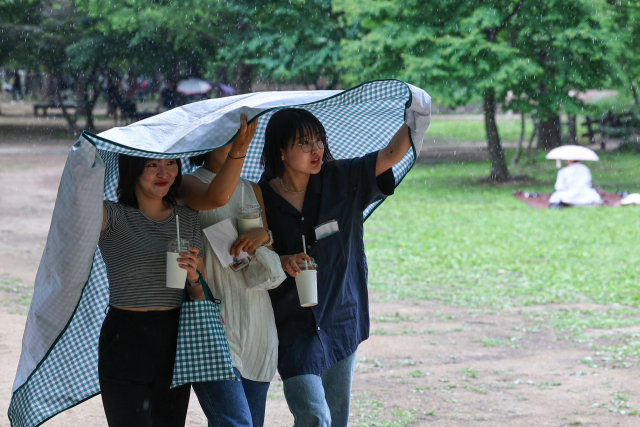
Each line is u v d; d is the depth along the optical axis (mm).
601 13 25250
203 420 6320
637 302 11477
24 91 58156
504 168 28438
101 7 34031
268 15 34031
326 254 4430
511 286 12711
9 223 16812
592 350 9047
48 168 26812
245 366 4062
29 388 4082
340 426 4555
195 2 33281
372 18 28062
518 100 26562
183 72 38688
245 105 3889
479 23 25484
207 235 4012
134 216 3768
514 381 7766
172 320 3807
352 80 28312
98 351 3852
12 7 38750
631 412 6754
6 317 9297
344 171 4531
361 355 8688
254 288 4043
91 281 4180
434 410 6789
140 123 3883
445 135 45750
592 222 19156
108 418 3814
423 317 10633
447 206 22156
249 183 4359
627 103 37406
